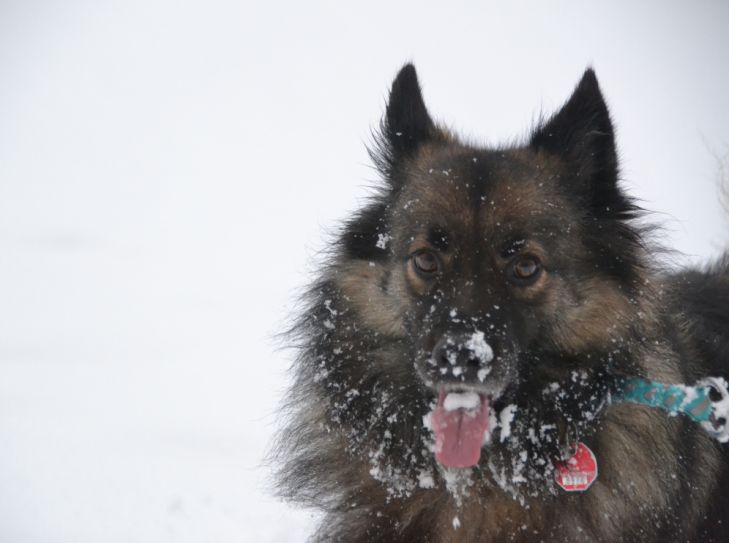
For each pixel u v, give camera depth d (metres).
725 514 1.52
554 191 1.50
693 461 1.50
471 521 1.48
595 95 1.52
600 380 1.48
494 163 1.50
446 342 1.42
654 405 1.48
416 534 1.50
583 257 1.49
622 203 1.51
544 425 1.47
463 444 1.44
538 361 1.48
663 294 1.52
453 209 1.47
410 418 1.50
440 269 1.48
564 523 1.46
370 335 1.51
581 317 1.48
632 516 1.46
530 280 1.47
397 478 1.50
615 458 1.47
